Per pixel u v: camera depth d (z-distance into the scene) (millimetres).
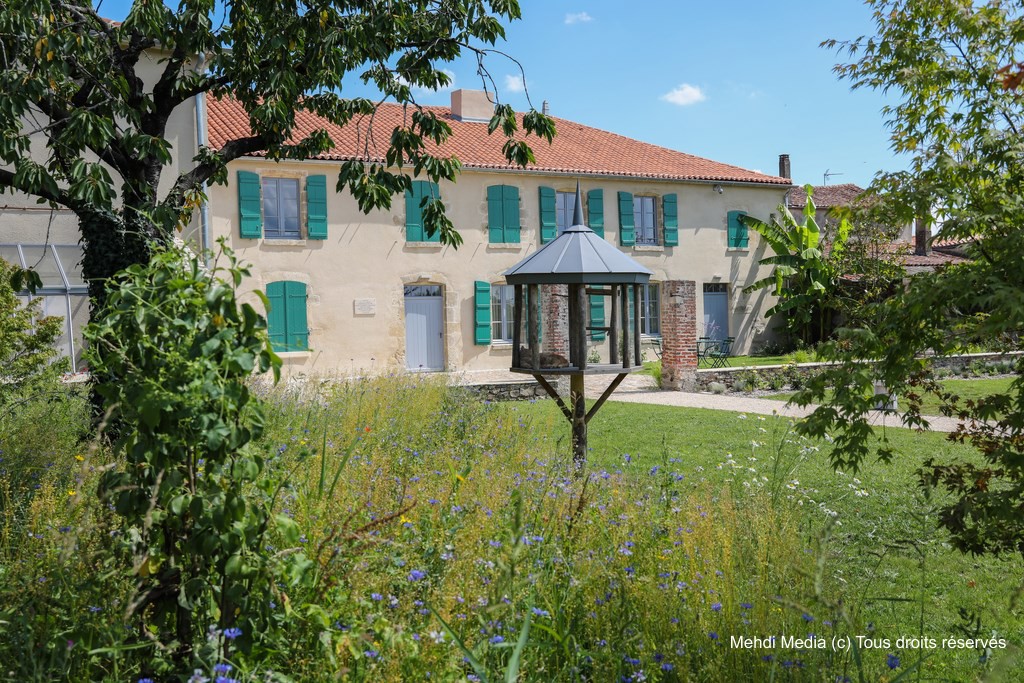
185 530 2654
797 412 13266
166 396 2408
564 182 21875
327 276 18828
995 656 3705
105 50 7230
